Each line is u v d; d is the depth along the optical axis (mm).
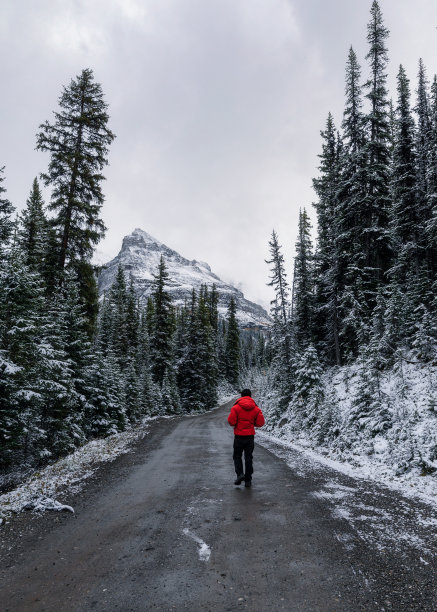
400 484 6938
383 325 18125
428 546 3998
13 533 4691
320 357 25203
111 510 5637
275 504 5738
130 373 26062
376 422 10953
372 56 22406
